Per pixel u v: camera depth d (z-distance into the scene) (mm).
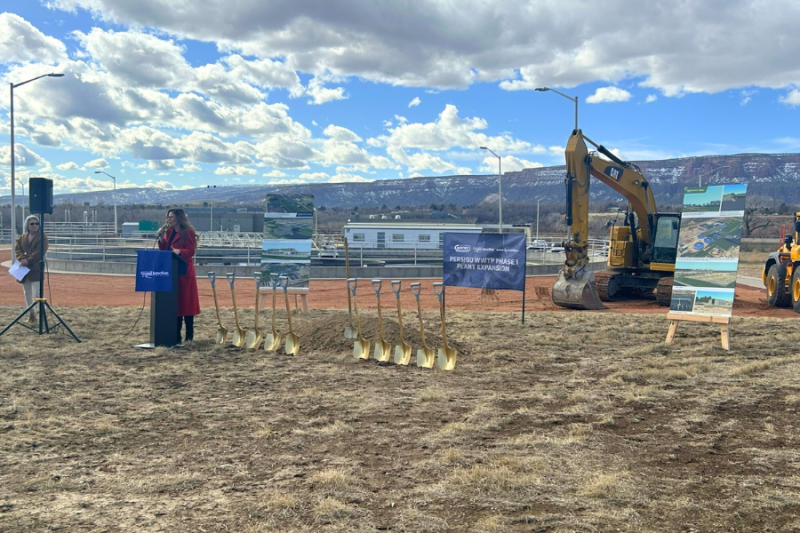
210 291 26016
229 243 54375
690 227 12383
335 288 28016
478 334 13414
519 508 4625
